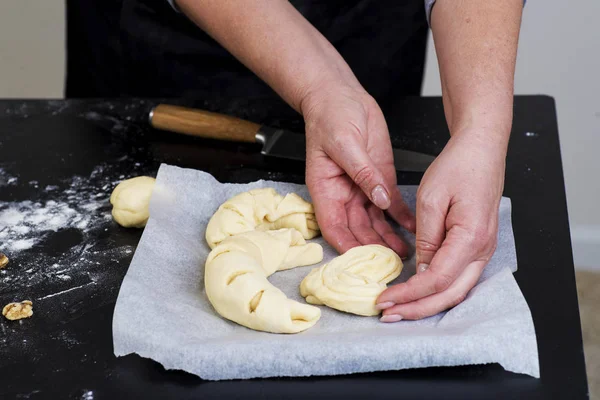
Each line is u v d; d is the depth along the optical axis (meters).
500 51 1.32
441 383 1.03
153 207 1.36
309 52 1.45
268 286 1.14
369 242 1.29
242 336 1.10
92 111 1.75
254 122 1.71
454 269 1.12
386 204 1.26
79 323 1.16
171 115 1.63
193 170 1.42
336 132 1.30
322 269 1.20
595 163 2.70
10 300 1.21
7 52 2.78
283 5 1.52
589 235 2.80
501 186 1.21
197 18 1.58
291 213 1.35
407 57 2.04
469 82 1.29
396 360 1.02
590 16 2.48
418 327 1.10
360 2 1.94
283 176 1.53
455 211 1.15
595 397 2.32
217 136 1.62
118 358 1.09
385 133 1.40
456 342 1.01
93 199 1.47
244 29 1.49
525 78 2.62
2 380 1.06
